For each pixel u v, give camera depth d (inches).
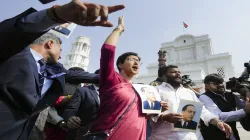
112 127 75.0
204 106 131.6
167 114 99.5
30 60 48.4
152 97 93.4
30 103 45.7
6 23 36.2
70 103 115.2
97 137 74.1
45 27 36.4
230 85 149.6
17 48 37.9
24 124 48.0
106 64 80.6
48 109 107.0
